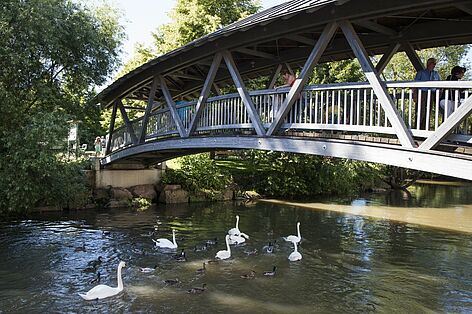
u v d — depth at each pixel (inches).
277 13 352.5
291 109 354.0
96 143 972.6
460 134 254.7
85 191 736.3
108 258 453.1
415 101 327.6
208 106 463.5
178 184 879.7
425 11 357.1
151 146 602.2
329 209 843.4
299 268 433.4
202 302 336.8
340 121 316.2
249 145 393.1
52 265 421.4
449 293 368.8
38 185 639.8
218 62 443.2
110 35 805.2
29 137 607.2
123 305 328.5
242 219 703.1
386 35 414.9
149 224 631.8
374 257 480.4
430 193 1187.3
